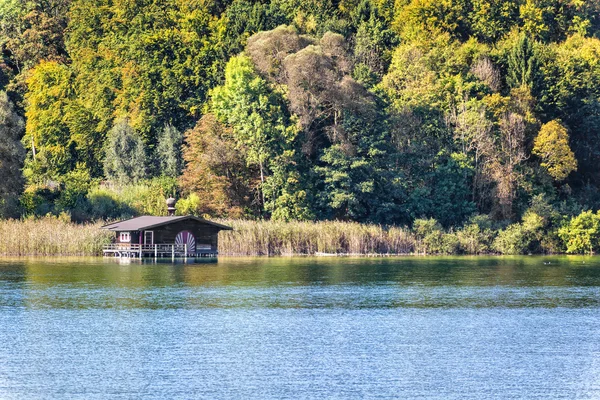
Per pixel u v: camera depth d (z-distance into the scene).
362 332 119.69
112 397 89.69
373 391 92.31
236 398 89.56
